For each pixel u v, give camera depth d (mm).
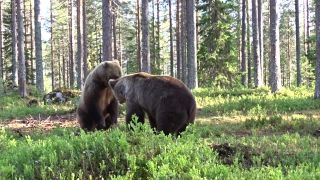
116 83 9477
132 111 9008
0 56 41906
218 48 30922
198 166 6070
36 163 6324
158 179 5547
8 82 37969
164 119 8211
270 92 22438
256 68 28953
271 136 10805
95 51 60781
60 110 18469
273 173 5656
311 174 5750
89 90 9992
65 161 6168
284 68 72188
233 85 30359
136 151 6590
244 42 36625
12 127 14375
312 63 34156
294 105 17141
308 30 57156
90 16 53281
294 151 8422
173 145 6637
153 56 44812
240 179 5562
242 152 7754
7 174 5953
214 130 12047
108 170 6305
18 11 26766
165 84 8484
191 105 8344
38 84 28344
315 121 13195
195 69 26453
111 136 6992
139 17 42000
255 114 15750
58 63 72062
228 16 31438
